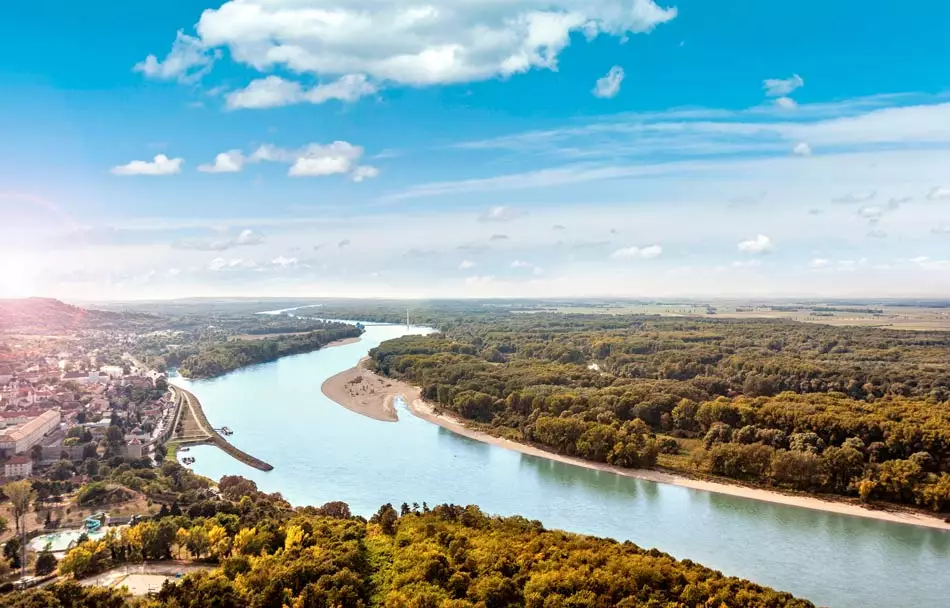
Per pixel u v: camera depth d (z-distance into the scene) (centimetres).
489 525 18550
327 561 15062
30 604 12825
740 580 14588
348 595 13812
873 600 16788
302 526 17850
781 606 13262
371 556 16138
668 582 14188
